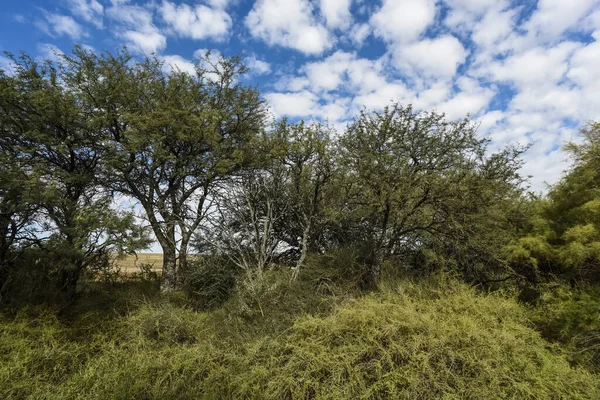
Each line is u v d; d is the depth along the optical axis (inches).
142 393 186.2
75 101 337.7
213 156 390.3
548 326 230.4
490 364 178.1
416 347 184.9
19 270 287.1
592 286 229.6
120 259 288.5
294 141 311.7
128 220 277.1
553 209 273.6
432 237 311.1
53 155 340.2
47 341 237.1
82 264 304.2
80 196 352.2
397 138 310.5
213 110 379.9
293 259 385.7
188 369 207.3
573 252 224.2
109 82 347.9
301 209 352.2
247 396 186.1
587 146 247.4
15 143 323.0
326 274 301.0
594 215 234.4
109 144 330.6
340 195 335.6
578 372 182.9
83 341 252.5
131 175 387.5
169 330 259.4
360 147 313.3
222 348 234.4
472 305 229.9
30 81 320.5
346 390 172.6
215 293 343.3
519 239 274.1
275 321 248.4
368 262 320.5
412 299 249.4
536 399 163.6
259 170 384.5
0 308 270.5
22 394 186.5
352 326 213.9
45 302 287.1
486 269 303.4
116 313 294.5
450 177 267.9
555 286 249.4
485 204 273.1
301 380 183.0
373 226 348.2
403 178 273.7
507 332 198.8
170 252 396.5
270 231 364.8
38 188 270.1
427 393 168.6
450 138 310.8
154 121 337.1
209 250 386.3
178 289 382.0
